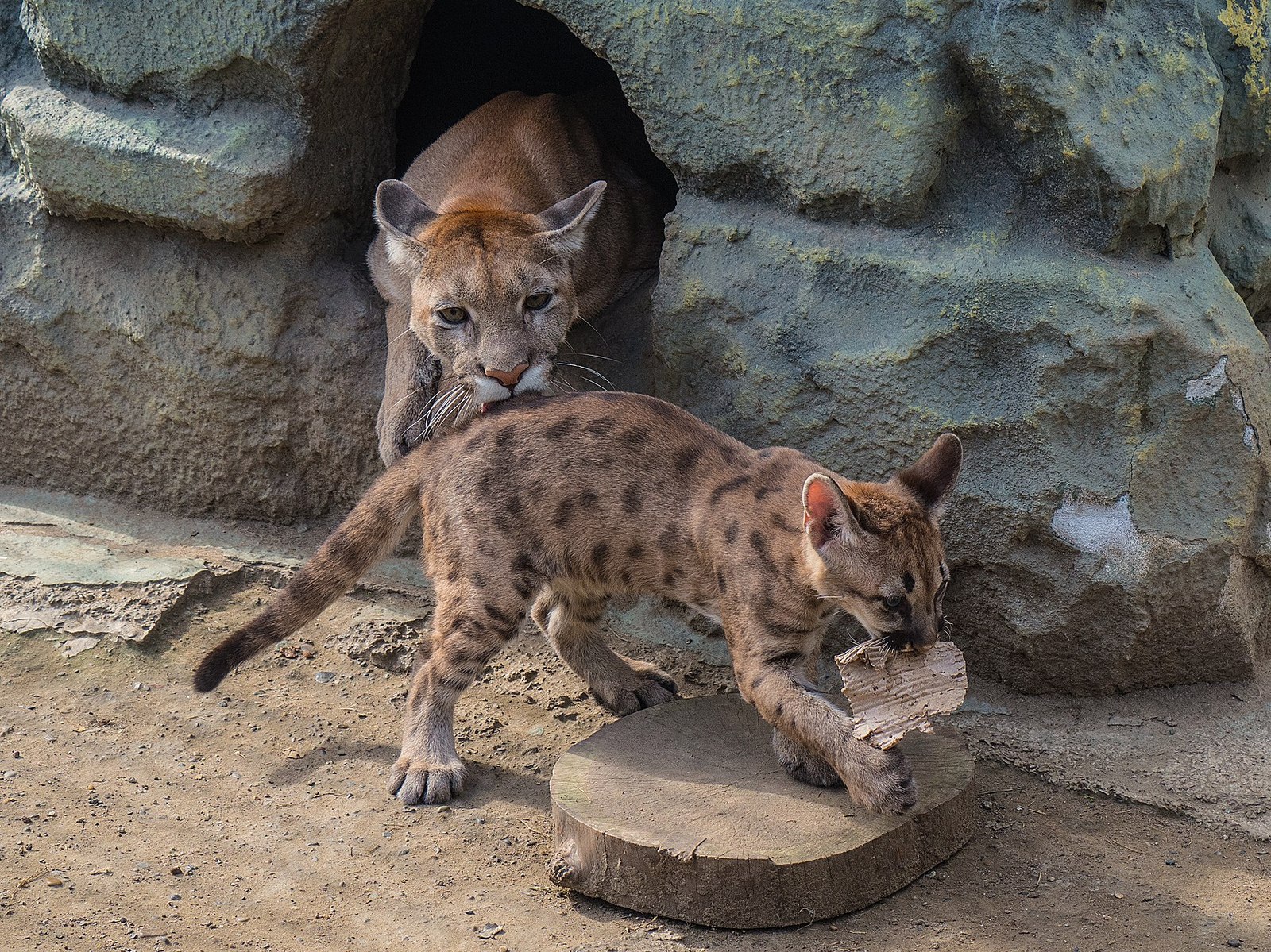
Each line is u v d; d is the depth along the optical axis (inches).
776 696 189.6
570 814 184.2
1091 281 208.7
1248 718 219.3
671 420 209.6
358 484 271.6
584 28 229.5
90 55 259.4
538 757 218.1
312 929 176.7
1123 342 206.8
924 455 205.2
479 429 213.8
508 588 208.2
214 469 277.0
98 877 185.6
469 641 209.3
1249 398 215.2
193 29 250.2
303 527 278.4
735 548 195.5
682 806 186.2
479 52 332.2
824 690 222.5
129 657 241.6
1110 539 212.2
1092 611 216.2
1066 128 205.9
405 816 202.1
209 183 251.3
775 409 227.0
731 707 211.6
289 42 243.4
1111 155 206.4
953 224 216.7
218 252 266.4
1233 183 245.6
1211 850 193.3
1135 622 215.8
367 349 264.7
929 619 185.3
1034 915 179.5
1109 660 220.7
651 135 231.3
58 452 289.7
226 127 254.4
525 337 230.8
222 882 185.9
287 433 270.8
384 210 242.1
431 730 211.0
